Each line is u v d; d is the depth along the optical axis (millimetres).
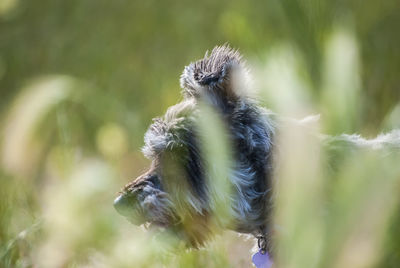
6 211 12977
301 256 8047
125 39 21453
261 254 9367
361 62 17312
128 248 10195
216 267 11047
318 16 14680
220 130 8516
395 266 9758
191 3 21469
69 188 11547
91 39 21438
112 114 18250
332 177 8977
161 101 18250
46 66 21156
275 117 9289
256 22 16453
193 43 20469
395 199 8672
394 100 17094
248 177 9000
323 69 13750
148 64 20734
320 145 9141
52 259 11438
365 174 8281
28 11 22391
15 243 12070
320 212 8695
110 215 11531
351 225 8156
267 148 9039
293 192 8070
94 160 17188
